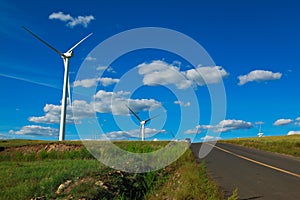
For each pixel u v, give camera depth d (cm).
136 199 1097
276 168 1630
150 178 1250
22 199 973
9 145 3444
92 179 1057
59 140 3834
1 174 1509
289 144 4228
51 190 1011
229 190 1050
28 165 1991
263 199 920
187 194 912
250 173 1443
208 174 1387
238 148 3544
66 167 1642
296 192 1013
